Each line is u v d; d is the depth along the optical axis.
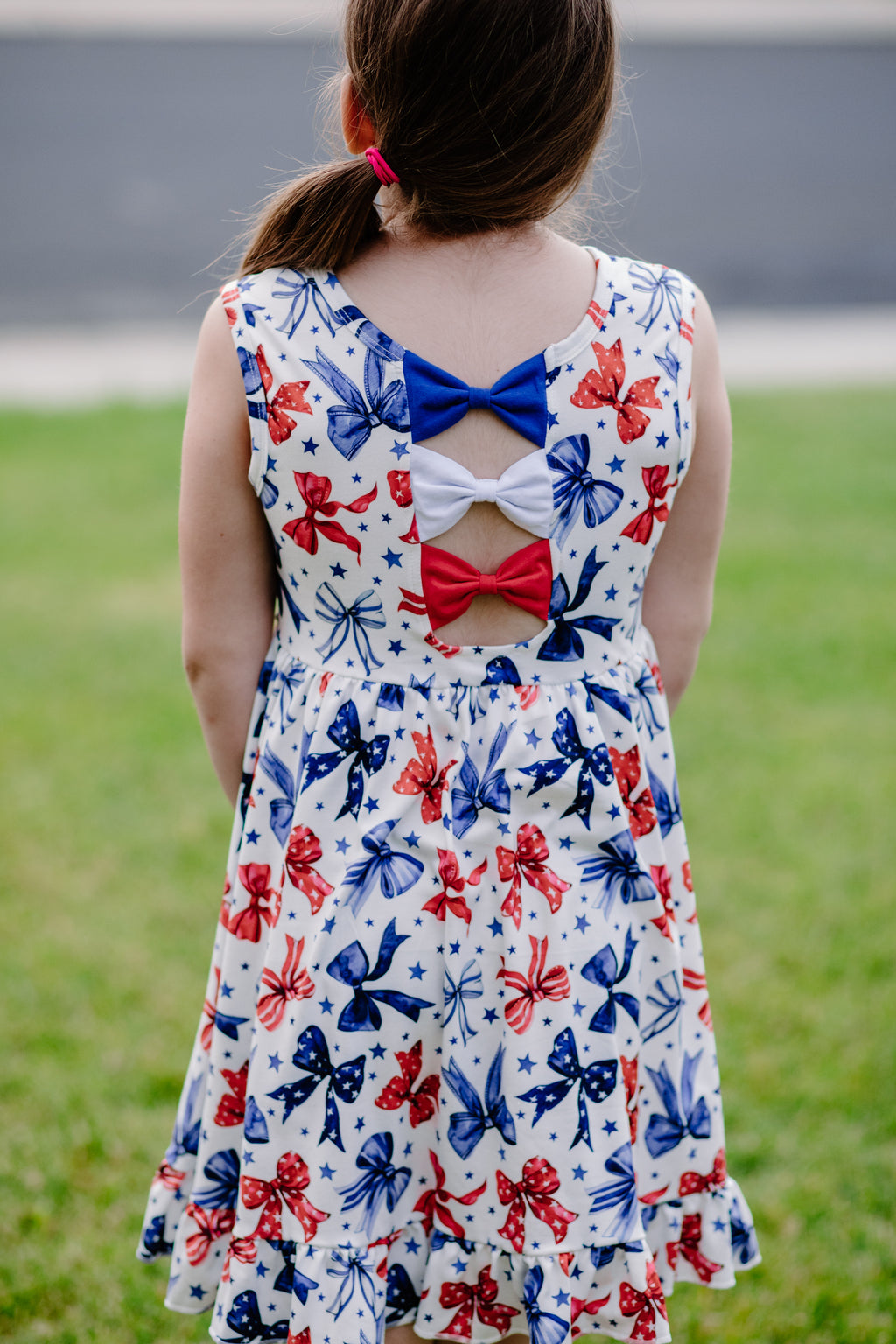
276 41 18.44
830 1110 2.58
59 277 13.49
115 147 16.22
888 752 4.30
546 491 1.30
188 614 1.44
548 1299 1.39
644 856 1.45
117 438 8.42
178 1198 1.58
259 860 1.43
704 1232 1.55
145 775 4.15
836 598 5.77
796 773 4.14
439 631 1.34
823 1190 2.37
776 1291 2.15
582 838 1.38
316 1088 1.39
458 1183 1.41
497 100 1.21
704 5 20.30
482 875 1.35
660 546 1.50
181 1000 2.96
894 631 5.38
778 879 3.47
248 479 1.34
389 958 1.36
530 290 1.30
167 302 12.73
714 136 17.66
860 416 9.05
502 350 1.29
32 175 15.65
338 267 1.30
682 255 14.74
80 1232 2.27
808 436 8.57
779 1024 2.85
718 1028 2.83
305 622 1.39
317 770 1.37
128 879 3.50
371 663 1.36
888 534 6.68
